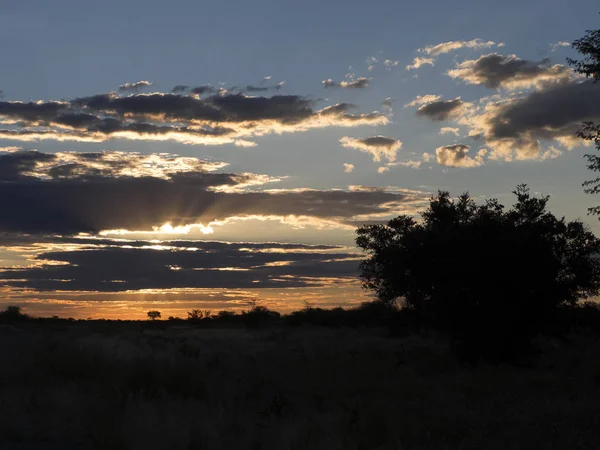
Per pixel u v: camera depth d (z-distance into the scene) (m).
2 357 20.38
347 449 10.97
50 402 13.66
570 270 26.59
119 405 12.92
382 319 57.25
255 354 28.80
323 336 45.59
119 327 54.97
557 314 27.70
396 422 13.05
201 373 18.23
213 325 67.69
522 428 13.02
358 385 19.16
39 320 72.44
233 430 11.77
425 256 26.75
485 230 25.86
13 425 12.01
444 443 11.60
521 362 25.77
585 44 21.34
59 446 10.94
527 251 25.22
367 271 30.47
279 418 13.23
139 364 17.38
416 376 21.66
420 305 28.28
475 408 15.46
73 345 21.61
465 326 26.39
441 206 28.69
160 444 10.58
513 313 25.84
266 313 76.94
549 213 26.80
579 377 21.52
